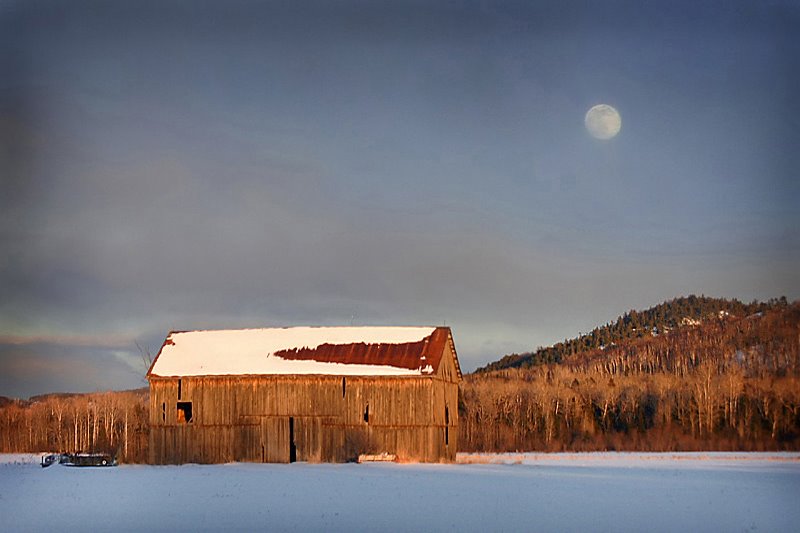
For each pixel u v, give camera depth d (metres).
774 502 60.38
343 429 92.81
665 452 135.62
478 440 153.75
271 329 101.75
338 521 52.44
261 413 94.44
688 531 49.94
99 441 144.88
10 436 151.12
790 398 159.75
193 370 97.00
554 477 77.62
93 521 53.25
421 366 92.75
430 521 52.41
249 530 49.94
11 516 55.12
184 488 68.00
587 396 175.50
